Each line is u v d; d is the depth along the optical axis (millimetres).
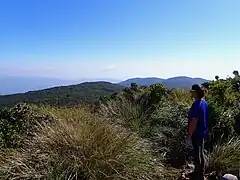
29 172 2699
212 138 3963
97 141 2980
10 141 3311
